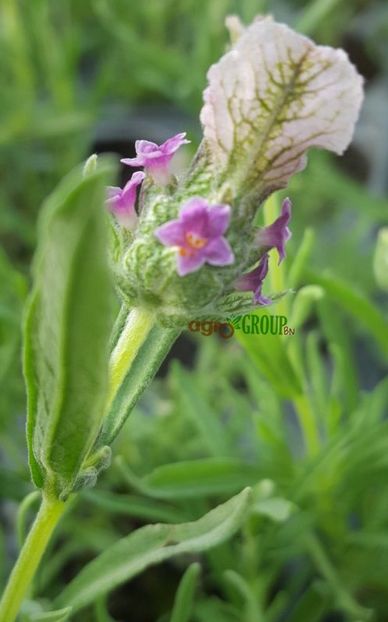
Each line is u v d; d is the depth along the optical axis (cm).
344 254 39
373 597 27
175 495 23
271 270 22
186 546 18
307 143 16
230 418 31
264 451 25
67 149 42
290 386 23
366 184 46
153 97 48
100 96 43
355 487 25
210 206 16
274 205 21
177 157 29
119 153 46
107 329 15
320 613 24
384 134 47
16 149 41
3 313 26
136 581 29
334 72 16
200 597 28
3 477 24
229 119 16
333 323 26
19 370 27
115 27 40
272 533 24
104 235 14
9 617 18
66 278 14
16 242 41
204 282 16
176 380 25
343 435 24
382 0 57
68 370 15
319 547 24
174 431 29
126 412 17
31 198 42
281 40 15
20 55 40
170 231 16
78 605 18
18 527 20
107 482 28
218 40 41
